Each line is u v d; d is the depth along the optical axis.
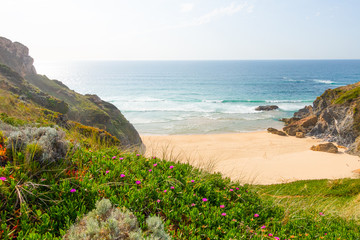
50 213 3.77
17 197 3.75
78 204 4.02
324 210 7.59
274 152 38.81
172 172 6.11
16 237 3.30
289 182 23.45
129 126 39.97
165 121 62.66
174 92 123.19
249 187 7.11
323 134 48.31
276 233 4.98
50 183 4.30
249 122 62.38
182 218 4.62
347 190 17.92
